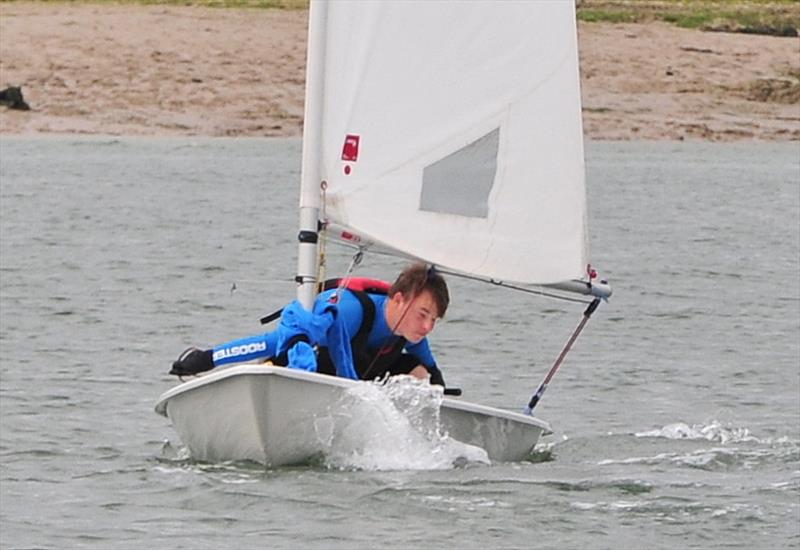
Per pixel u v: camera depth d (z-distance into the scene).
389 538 35.09
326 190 40.53
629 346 65.81
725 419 50.81
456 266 41.31
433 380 41.53
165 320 70.00
